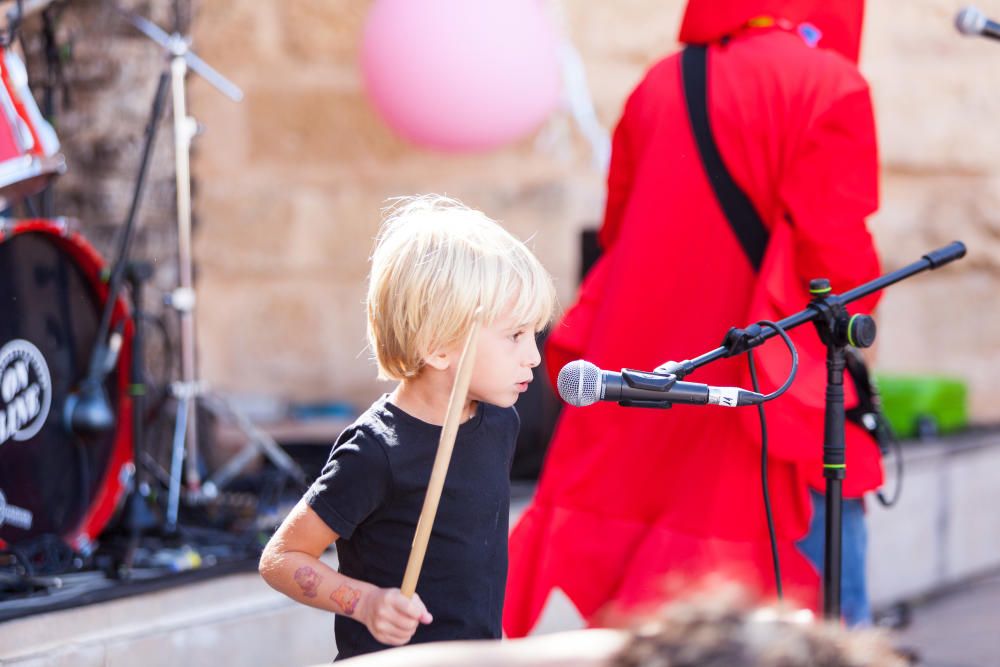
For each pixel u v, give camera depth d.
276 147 8.17
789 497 3.68
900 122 7.51
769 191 3.68
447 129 8.02
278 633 4.44
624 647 1.14
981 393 7.56
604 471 3.86
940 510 6.38
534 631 5.02
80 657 3.89
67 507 4.65
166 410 5.68
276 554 2.58
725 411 3.69
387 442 2.59
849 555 3.78
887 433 4.18
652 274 3.80
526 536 3.99
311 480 5.92
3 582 4.13
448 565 2.60
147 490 4.88
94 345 4.75
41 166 4.09
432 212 2.73
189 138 5.38
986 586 6.44
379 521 2.62
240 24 8.09
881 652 1.14
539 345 6.57
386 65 8.01
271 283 8.20
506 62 7.93
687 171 3.78
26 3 4.60
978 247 7.50
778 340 3.61
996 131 7.43
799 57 3.69
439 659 1.19
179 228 5.41
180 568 4.44
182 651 4.16
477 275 2.59
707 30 3.88
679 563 3.64
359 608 2.45
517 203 8.05
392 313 2.63
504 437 2.75
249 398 7.95
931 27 7.46
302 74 8.12
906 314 7.59
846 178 3.59
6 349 4.36
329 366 8.22
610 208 4.18
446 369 2.64
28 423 4.46
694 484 3.71
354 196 8.16
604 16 7.94
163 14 5.75
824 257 3.57
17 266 4.42
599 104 7.98
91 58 5.63
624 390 2.95
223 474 5.59
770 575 3.65
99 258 4.70
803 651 1.10
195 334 5.74
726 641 1.11
